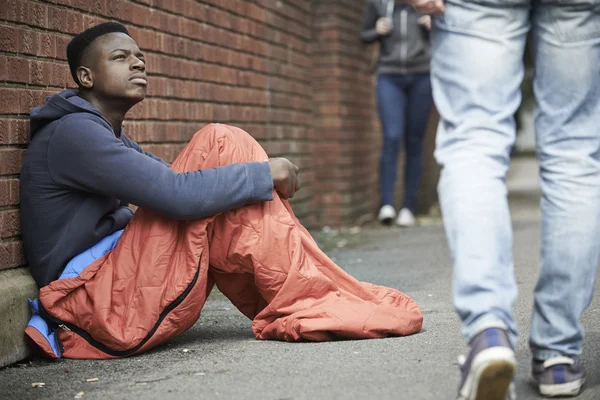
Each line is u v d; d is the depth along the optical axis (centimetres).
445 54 311
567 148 315
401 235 921
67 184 406
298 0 927
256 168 404
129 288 395
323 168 1002
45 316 398
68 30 476
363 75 1098
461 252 290
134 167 394
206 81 679
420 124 1003
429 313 480
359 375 347
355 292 417
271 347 403
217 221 405
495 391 275
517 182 2158
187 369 371
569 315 314
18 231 421
